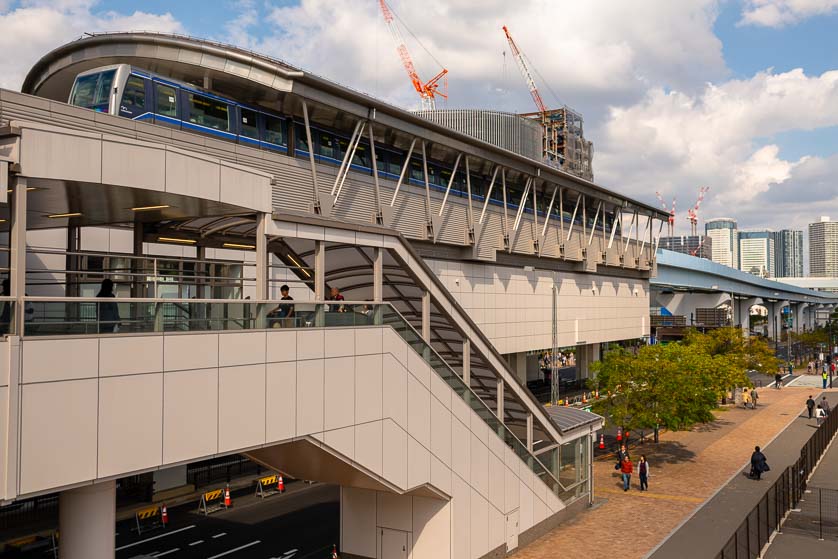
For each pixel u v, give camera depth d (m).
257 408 13.90
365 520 20.64
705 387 36.25
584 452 28.14
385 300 22.72
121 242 26.09
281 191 31.05
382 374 17.33
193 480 31.11
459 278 45.12
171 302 12.48
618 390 36.06
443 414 19.55
